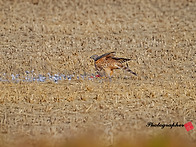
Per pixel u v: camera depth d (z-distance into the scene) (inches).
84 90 2087.8
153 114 1765.5
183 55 2910.9
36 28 3577.8
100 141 1454.2
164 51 3011.8
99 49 3053.6
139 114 1759.4
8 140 1475.1
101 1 4611.2
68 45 3152.1
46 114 1755.7
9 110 1797.5
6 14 3998.5
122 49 3051.2
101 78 2315.5
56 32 3496.6
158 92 2070.6
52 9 4249.5
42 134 1528.1
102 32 3513.8
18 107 1838.1
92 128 1585.9
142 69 2568.9
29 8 4234.7
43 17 3959.2
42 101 1910.7
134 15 4114.2
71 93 2001.7
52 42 3225.9
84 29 3587.6
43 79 2309.3
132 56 2864.2
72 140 1459.2
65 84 2203.5
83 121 1672.0
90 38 3329.2
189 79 2381.9
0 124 1631.4
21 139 1482.5
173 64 2699.3
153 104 1873.8
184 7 4456.2
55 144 1424.7
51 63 2667.3
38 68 2561.5
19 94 1993.1
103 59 2106.3
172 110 1834.4
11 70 2497.5
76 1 4559.5
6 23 3715.6
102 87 2135.8
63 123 1652.3
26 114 1748.3
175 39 3339.1
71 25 3710.6
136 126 1609.3
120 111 1795.0
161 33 3506.4
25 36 3371.1
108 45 3157.0
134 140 1460.4
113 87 2126.0
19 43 3184.1
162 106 1872.5
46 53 2918.3
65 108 1833.2
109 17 4001.0
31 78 2327.8
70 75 2407.7
